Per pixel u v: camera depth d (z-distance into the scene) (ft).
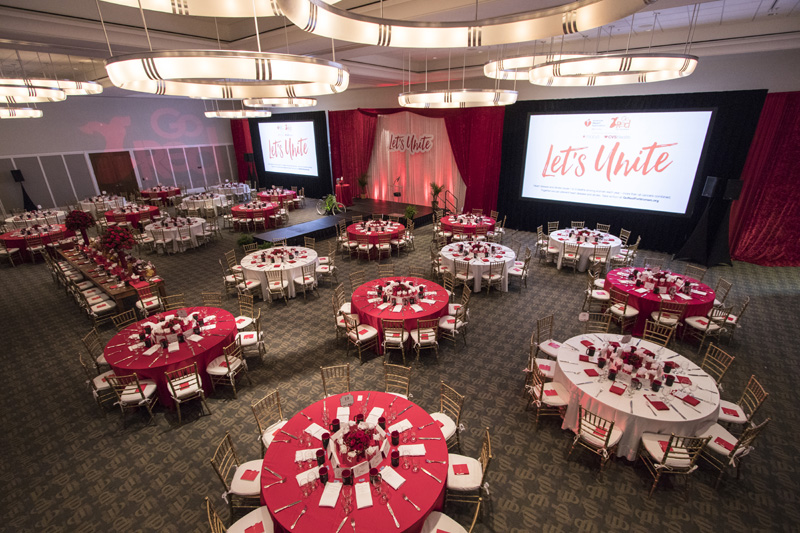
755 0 22.74
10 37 21.13
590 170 40.42
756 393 15.67
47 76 46.57
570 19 8.72
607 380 15.97
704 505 13.75
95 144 61.11
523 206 47.01
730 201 33.17
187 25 26.16
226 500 13.11
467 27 9.61
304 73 10.07
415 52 37.35
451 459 13.73
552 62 17.12
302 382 20.45
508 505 13.89
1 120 52.95
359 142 62.23
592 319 26.30
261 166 78.33
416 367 21.50
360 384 20.24
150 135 66.69
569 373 16.43
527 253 30.63
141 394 17.28
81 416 18.49
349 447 11.78
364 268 36.29
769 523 13.09
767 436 16.58
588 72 16.56
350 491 11.25
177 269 36.76
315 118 65.16
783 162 32.14
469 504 13.96
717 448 14.08
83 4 21.30
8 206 55.01
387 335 20.99
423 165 57.47
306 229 45.75
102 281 27.53
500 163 47.34
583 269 34.14
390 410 14.62
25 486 15.02
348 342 22.86
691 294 23.31
